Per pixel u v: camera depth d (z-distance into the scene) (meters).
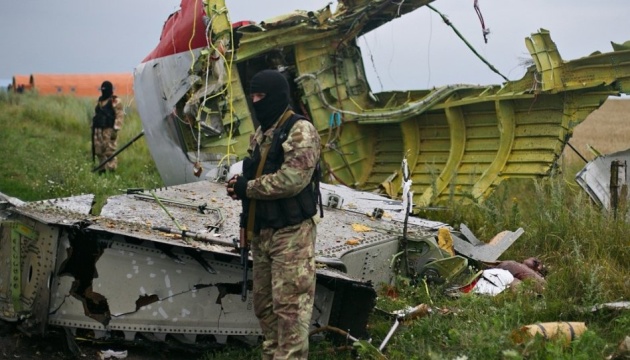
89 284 5.31
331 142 10.71
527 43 9.52
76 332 5.30
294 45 10.52
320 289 5.32
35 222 5.29
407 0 10.47
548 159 9.57
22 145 16.27
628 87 9.04
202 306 5.30
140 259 5.23
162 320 5.25
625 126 30.27
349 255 5.86
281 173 4.32
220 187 7.28
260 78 4.47
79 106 22.92
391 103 11.30
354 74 11.19
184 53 9.41
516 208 8.74
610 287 6.27
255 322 5.33
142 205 6.32
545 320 5.69
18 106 23.89
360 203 7.59
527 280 6.37
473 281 6.70
